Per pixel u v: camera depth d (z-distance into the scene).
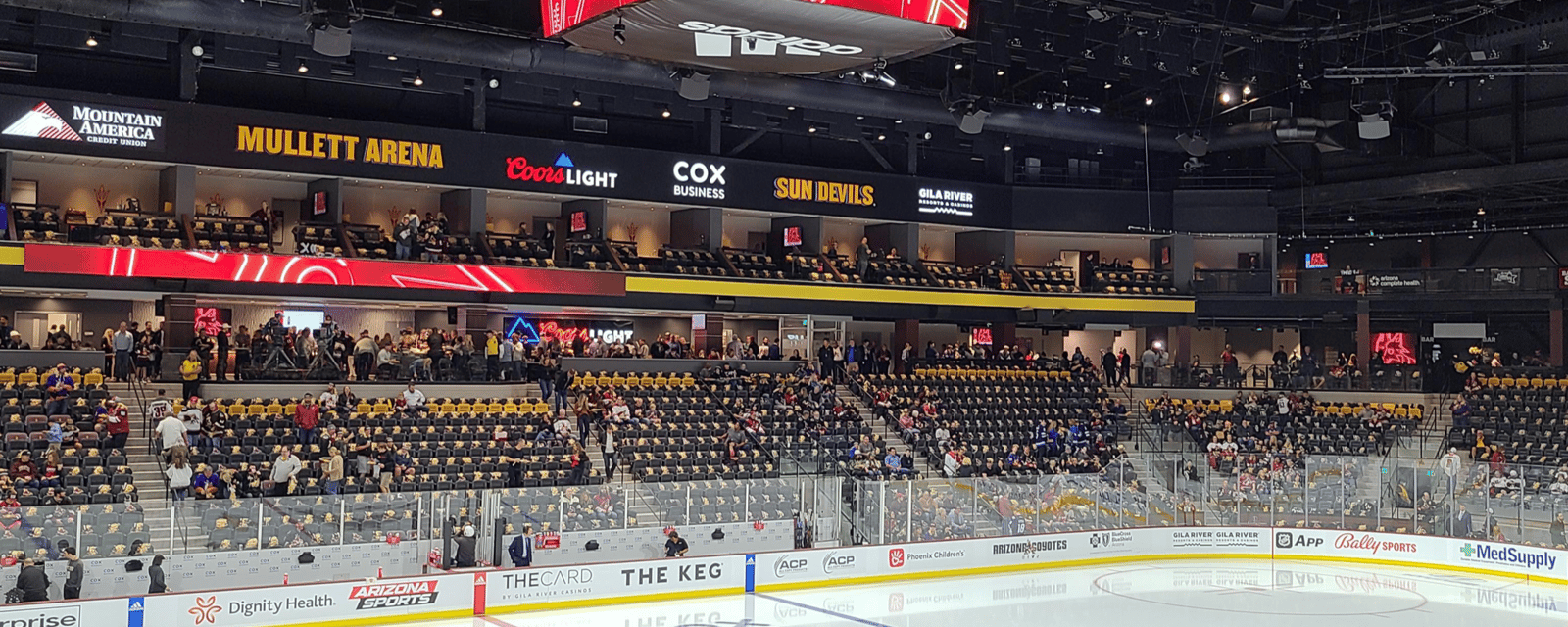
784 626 25.77
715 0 19.48
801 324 47.69
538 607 26.88
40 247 32.88
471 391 37.41
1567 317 47.94
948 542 32.50
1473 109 44.03
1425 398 45.94
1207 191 49.88
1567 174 41.25
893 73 38.47
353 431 32.25
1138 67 35.16
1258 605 29.06
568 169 42.19
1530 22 33.69
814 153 48.12
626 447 34.91
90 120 35.06
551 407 37.16
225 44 33.72
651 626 25.39
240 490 28.61
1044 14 33.44
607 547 28.81
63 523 23.45
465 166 40.62
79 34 32.03
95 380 32.56
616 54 22.62
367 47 31.67
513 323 44.06
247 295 36.56
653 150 43.66
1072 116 42.56
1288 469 36.78
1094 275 49.81
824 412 39.81
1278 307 49.66
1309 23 35.12
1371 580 32.88
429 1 30.75
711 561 29.14
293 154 37.97
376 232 40.22
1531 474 33.41
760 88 37.31
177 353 34.66
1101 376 49.94
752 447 36.47
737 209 45.31
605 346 41.16
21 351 32.75
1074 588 31.02
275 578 25.36
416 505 26.89
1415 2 33.41
